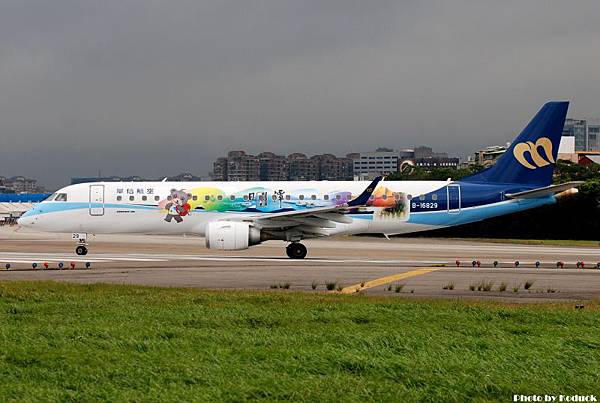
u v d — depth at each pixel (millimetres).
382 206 85125
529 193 84812
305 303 43188
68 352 28812
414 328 35438
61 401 22703
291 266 71500
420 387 25109
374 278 60781
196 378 25406
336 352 29438
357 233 86562
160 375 25703
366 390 24328
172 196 85812
